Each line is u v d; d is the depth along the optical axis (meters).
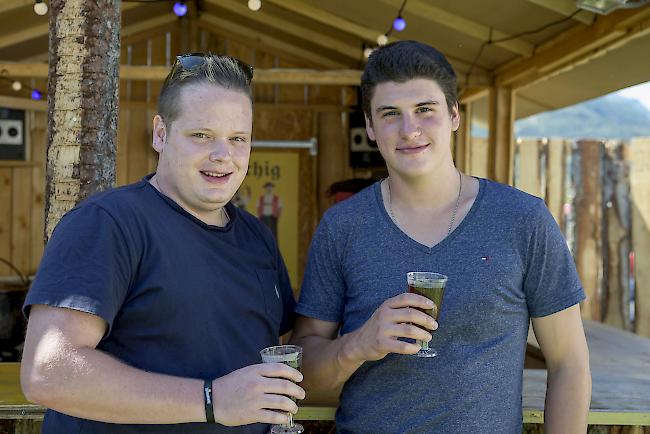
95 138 2.16
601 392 2.25
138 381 1.35
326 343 1.76
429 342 1.64
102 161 2.18
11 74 4.51
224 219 1.73
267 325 1.69
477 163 6.27
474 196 1.74
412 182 1.72
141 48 5.45
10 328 3.43
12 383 2.27
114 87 2.23
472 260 1.64
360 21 4.54
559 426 1.65
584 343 1.70
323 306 1.83
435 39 4.55
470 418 1.59
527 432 2.11
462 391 1.60
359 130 5.60
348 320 1.75
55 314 1.34
